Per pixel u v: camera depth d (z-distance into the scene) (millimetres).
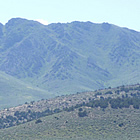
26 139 118000
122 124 125125
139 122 125562
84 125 127312
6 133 126312
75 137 118375
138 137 116000
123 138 115125
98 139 115125
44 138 118188
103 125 126188
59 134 122125
